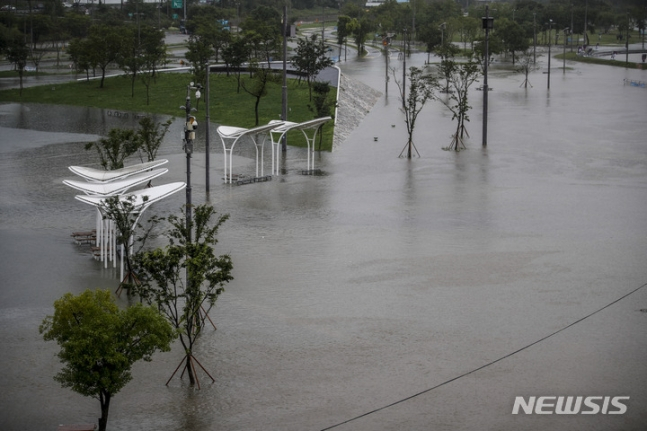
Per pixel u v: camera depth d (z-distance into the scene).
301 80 136.25
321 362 34.34
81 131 96.50
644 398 31.23
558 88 151.25
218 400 31.14
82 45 140.38
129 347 28.89
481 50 165.62
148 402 31.02
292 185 69.19
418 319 39.00
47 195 64.12
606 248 50.78
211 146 87.62
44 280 44.50
